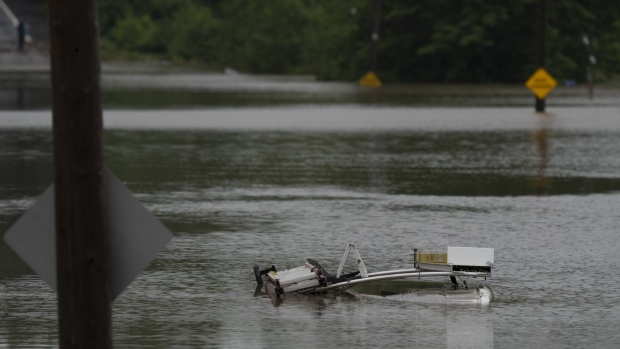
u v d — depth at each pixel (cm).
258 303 2939
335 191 5197
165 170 5956
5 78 19125
